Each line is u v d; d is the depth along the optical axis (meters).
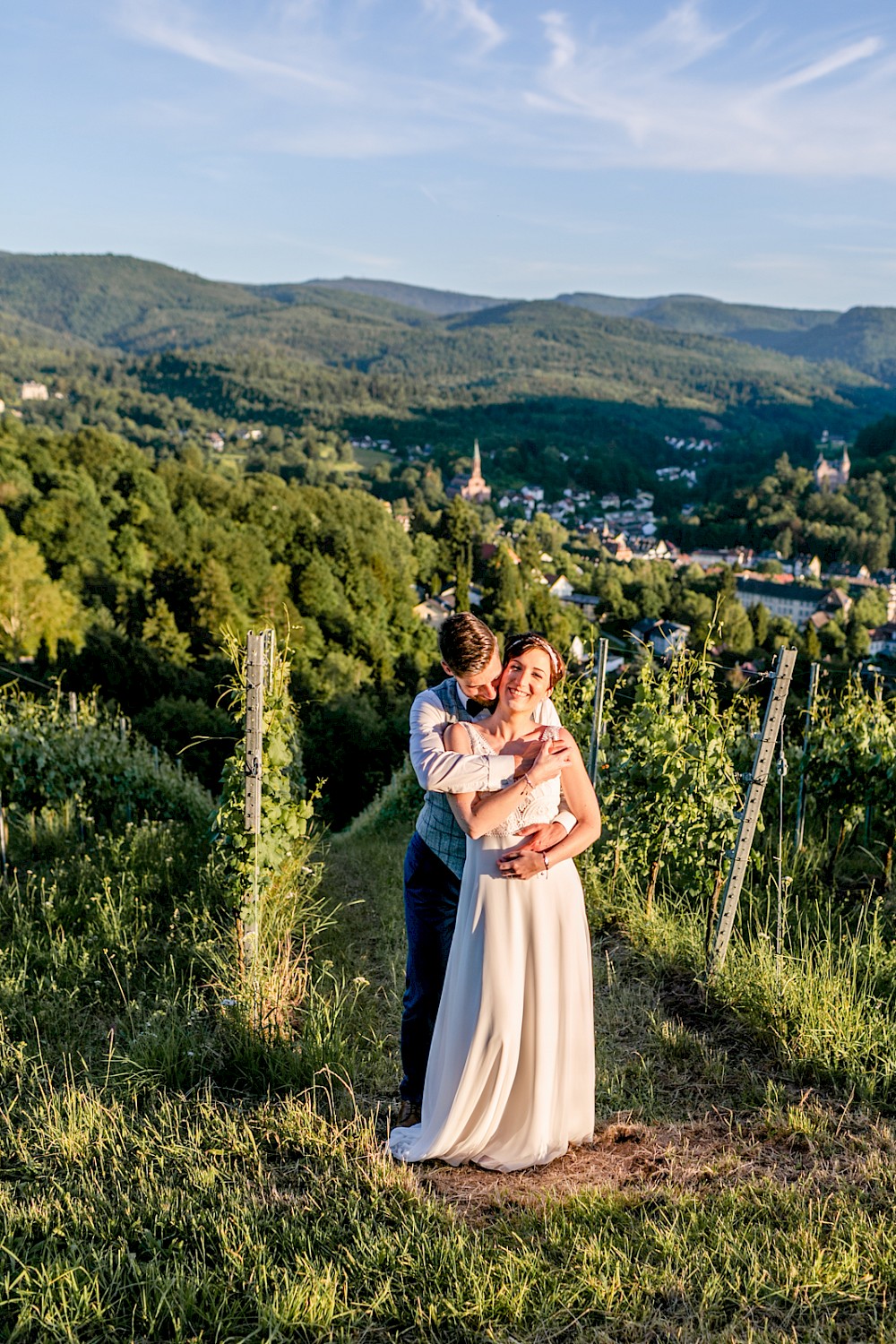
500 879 3.13
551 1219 2.86
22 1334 2.44
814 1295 2.52
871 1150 3.18
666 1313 2.52
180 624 48.72
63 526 54.72
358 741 26.50
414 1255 2.71
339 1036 4.03
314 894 6.73
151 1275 2.62
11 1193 3.00
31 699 11.46
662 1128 3.46
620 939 5.37
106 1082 3.71
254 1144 3.30
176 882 6.67
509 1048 3.12
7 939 5.40
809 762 6.61
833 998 4.09
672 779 5.26
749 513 192.00
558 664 3.17
